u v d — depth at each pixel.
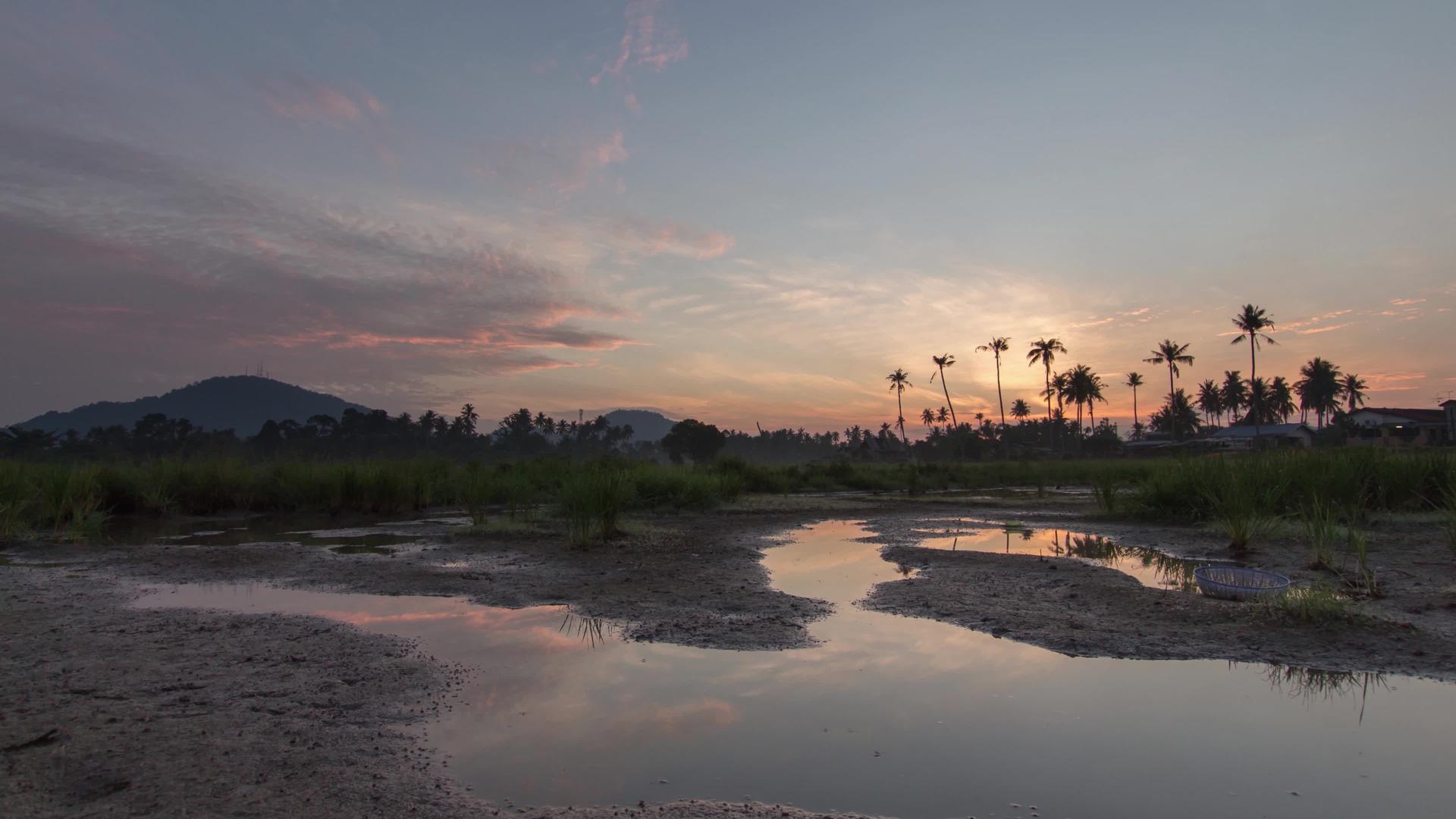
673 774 3.60
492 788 3.45
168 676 5.02
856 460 78.50
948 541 12.76
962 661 5.46
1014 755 3.82
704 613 7.05
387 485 17.84
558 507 15.62
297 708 4.46
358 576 9.00
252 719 4.27
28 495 13.48
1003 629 6.33
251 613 7.04
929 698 4.66
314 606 7.41
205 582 8.66
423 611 7.18
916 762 3.74
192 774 3.54
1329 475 13.39
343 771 3.60
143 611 7.02
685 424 83.00
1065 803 3.32
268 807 3.23
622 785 3.49
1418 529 12.04
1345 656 5.45
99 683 4.86
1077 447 94.62
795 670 5.24
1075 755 3.82
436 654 5.61
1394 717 4.35
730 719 4.32
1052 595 7.75
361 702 4.56
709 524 15.49
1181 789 3.45
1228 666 5.33
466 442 106.94
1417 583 7.85
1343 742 4.00
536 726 4.20
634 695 4.73
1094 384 92.00
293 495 18.16
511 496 16.70
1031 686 4.90
